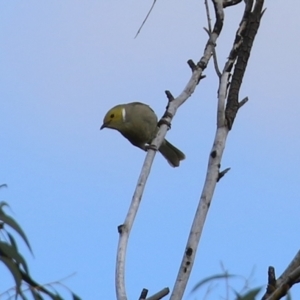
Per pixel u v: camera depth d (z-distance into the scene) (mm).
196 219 7355
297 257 6391
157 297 6746
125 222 7844
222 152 7859
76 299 5535
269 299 5879
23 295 5367
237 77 8555
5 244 5430
